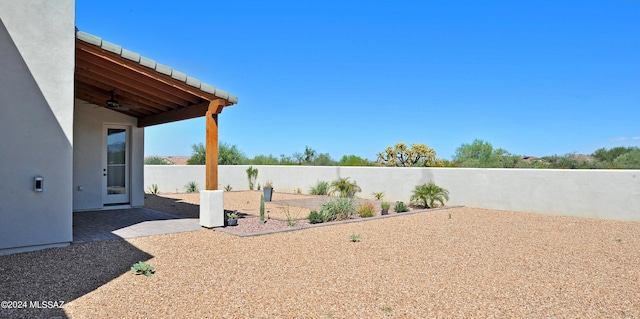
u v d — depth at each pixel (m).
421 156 20.81
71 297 4.06
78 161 10.55
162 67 6.95
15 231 5.74
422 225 9.20
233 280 4.72
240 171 20.55
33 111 5.88
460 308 3.91
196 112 8.62
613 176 10.39
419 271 5.25
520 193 12.01
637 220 9.98
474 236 7.86
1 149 5.61
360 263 5.61
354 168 16.64
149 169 17.91
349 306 3.93
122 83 8.11
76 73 7.59
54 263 5.29
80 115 10.55
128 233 7.43
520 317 3.70
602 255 6.31
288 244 6.82
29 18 5.84
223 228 8.21
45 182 5.98
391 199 15.38
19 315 3.56
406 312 3.79
